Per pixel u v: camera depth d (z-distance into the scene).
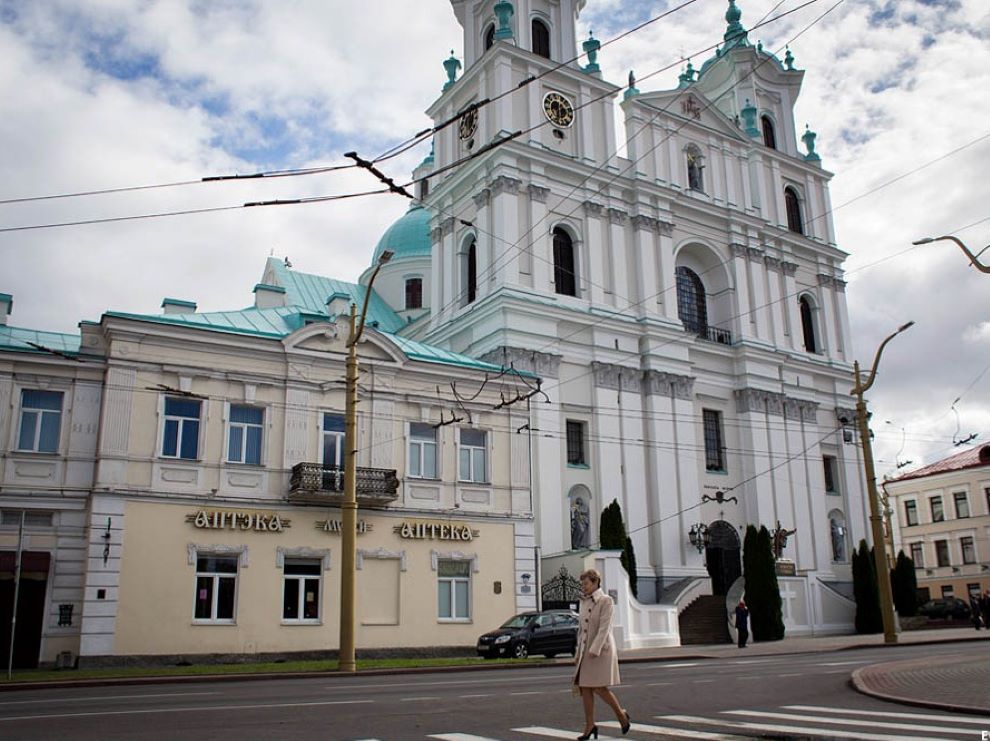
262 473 26.77
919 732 8.73
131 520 24.59
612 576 32.47
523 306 41.03
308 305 57.06
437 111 49.47
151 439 25.38
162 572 24.72
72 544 24.17
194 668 22.44
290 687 15.71
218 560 25.73
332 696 13.29
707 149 51.59
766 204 53.53
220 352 26.80
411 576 28.30
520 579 30.39
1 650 22.98
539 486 38.84
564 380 41.75
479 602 29.39
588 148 46.03
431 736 9.02
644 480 42.75
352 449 21.95
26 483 24.00
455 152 47.50
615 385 43.00
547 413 40.28
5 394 24.19
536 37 47.72
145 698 13.47
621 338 44.06
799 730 9.08
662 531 42.25
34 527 23.86
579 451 41.78
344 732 9.30
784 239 53.28
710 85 58.53
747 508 47.22
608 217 45.91
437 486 29.58
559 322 42.28
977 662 17.33
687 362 45.84
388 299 61.12
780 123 57.75
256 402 27.11
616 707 8.87
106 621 23.69
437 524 29.11
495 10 45.50
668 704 11.75
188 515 25.39
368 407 28.83
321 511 27.38
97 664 23.31
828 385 53.38
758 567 37.69
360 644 26.94
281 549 26.50
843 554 50.91
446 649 28.25
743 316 49.75
